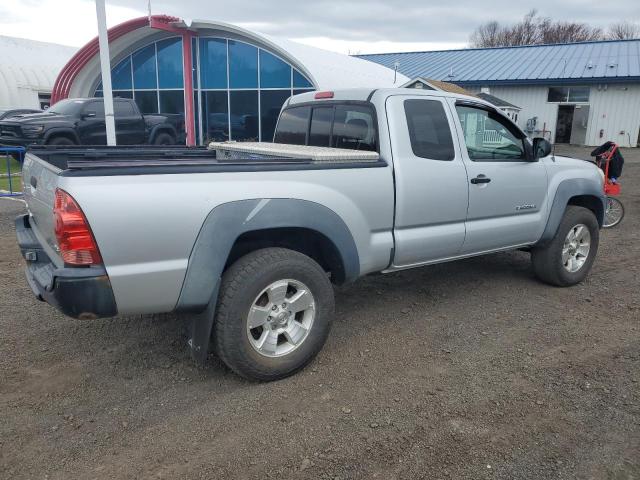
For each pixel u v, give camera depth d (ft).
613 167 29.43
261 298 11.49
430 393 11.45
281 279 11.43
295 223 11.43
